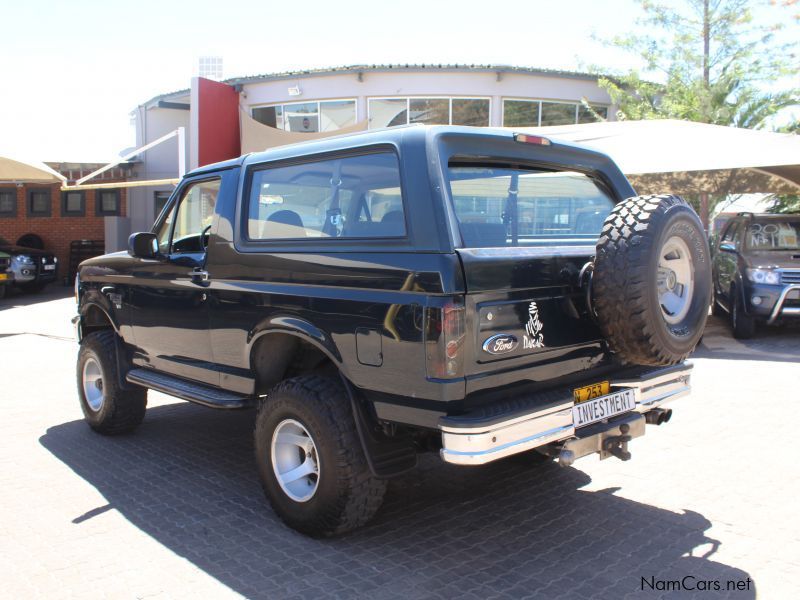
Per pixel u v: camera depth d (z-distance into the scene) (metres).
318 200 3.94
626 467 5.02
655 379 4.07
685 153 9.73
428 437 3.80
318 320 3.74
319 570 3.56
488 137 3.73
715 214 18.27
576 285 3.69
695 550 3.75
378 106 17.86
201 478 4.91
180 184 5.07
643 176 13.47
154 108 20.58
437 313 3.15
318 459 3.72
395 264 3.36
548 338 3.54
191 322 4.72
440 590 3.35
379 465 3.64
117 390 5.64
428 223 3.30
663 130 10.67
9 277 17.34
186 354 4.85
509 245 3.83
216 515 4.27
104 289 5.64
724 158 9.39
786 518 4.15
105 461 5.29
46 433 6.04
